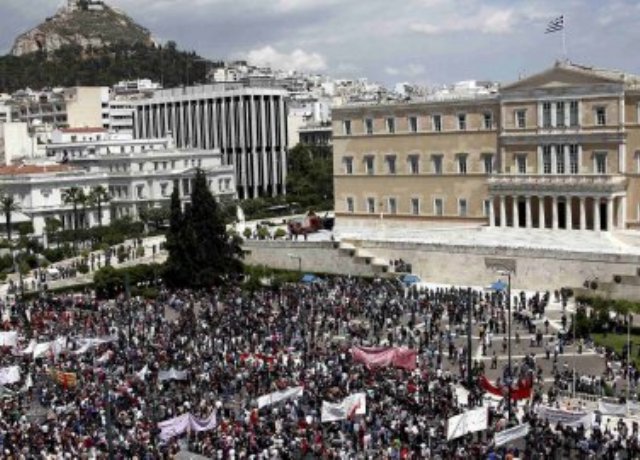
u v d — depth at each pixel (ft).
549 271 418.10
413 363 267.59
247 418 233.96
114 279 456.45
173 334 337.93
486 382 240.12
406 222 563.07
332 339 332.80
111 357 298.56
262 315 366.22
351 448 211.00
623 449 208.03
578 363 303.27
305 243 509.35
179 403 250.16
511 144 505.66
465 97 541.34
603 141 469.57
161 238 633.20
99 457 204.44
